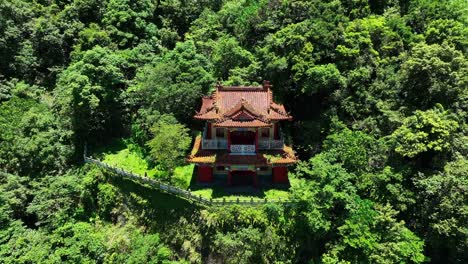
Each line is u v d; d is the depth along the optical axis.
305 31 57.62
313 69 53.06
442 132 46.09
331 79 53.16
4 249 48.34
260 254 44.50
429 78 51.25
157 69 59.78
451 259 47.94
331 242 45.22
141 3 75.75
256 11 67.06
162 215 49.25
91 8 75.75
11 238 49.84
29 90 66.25
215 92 53.47
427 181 45.38
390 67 56.06
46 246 49.06
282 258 44.88
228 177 51.22
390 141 49.31
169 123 54.72
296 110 60.97
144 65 66.38
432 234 45.62
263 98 52.22
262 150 50.53
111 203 53.84
